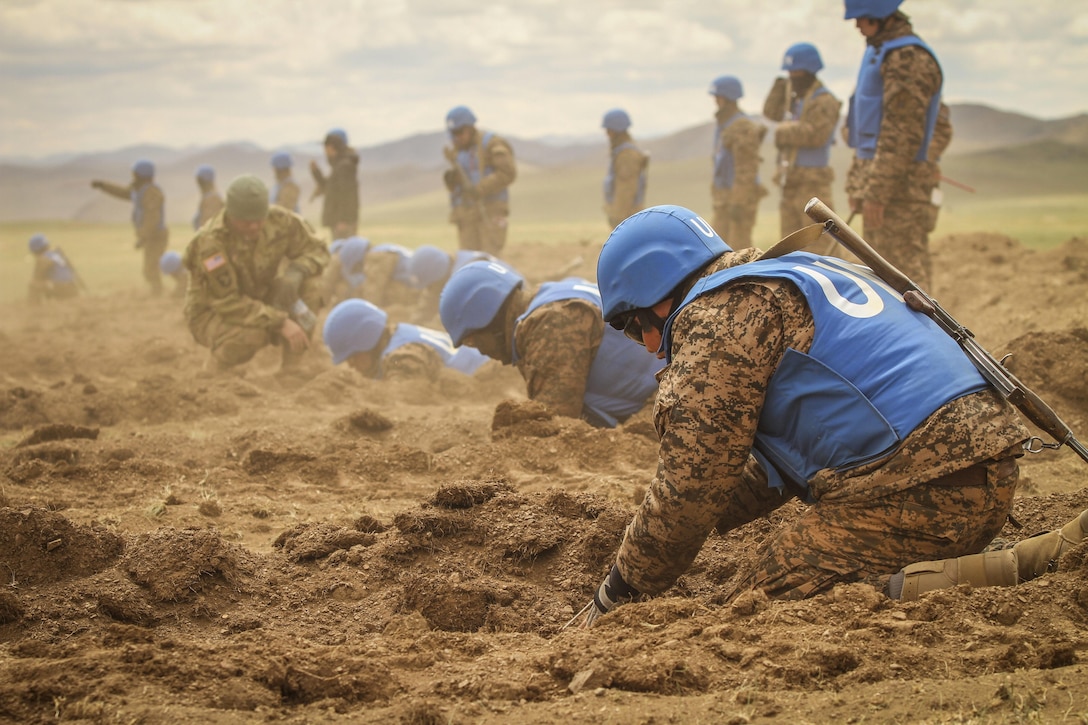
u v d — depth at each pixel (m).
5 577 3.46
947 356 2.88
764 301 2.90
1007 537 3.63
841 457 2.91
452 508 3.99
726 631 2.68
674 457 2.90
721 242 3.22
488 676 2.56
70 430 6.23
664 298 3.13
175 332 13.01
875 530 2.91
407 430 6.31
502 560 3.76
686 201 50.38
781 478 3.11
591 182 65.94
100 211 152.62
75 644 2.76
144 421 7.22
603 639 2.77
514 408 5.47
